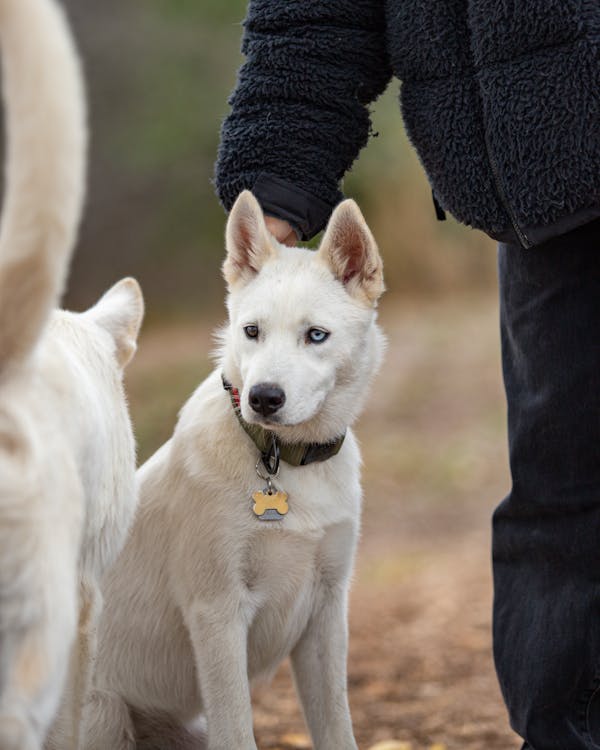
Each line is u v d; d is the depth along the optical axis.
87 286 32.47
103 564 3.90
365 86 4.36
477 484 15.12
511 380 4.33
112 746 4.89
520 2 3.76
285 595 4.73
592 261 4.04
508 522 4.33
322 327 4.73
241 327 4.77
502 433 18.44
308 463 4.68
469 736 5.83
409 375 25.25
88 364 3.88
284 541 4.62
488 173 3.96
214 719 4.58
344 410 4.79
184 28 32.31
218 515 4.59
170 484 4.79
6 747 2.78
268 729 6.13
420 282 43.81
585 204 3.80
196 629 4.62
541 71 3.77
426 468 16.17
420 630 8.15
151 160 31.84
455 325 34.50
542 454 4.18
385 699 6.55
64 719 3.70
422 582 9.88
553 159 3.78
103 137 32.03
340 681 4.86
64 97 2.82
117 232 33.28
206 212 34.44
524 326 4.20
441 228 43.53
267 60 4.32
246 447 4.61
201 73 32.62
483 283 44.75
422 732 5.93
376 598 9.36
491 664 7.17
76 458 3.30
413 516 13.57
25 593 2.81
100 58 31.77
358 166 37.97
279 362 4.58
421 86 4.07
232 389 4.76
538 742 4.17
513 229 3.99
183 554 4.67
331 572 4.82
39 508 2.86
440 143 4.02
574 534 4.14
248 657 4.89
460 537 12.17
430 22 3.99
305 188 4.41
